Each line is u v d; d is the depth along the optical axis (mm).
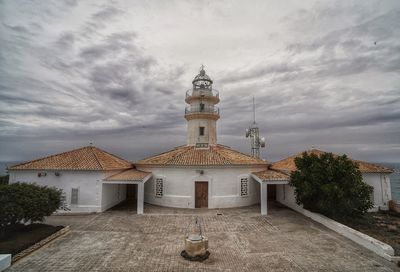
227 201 22297
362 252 12594
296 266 11023
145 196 24719
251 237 14781
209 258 11828
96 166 20672
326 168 17188
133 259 11633
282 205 23734
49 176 20562
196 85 29281
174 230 16016
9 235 13531
